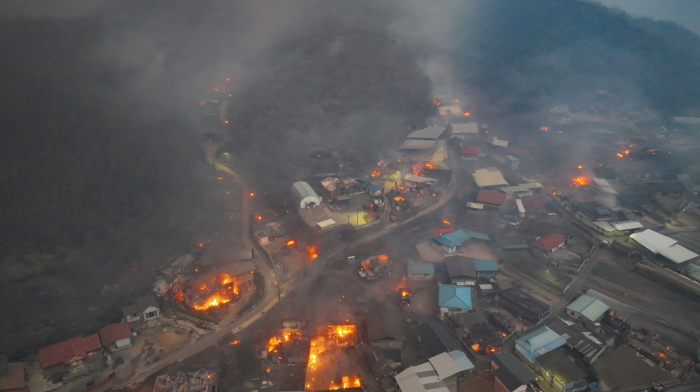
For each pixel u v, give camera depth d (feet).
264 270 205.36
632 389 135.74
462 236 212.64
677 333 157.79
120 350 160.76
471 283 184.34
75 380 147.54
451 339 152.87
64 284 183.83
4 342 156.87
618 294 179.32
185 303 183.32
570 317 167.22
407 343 158.92
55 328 165.89
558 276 184.75
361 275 196.75
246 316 177.88
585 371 143.02
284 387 143.02
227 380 146.72
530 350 147.84
